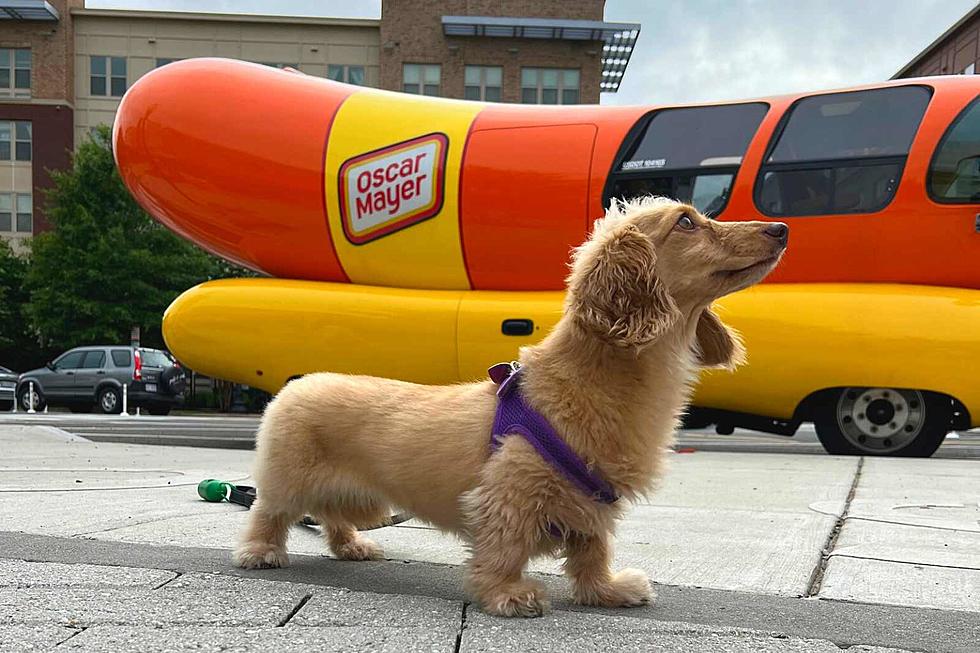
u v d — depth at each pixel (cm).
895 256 814
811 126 862
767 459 816
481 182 916
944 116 812
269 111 973
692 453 917
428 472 291
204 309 950
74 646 215
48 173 3419
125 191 2998
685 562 345
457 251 925
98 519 428
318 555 357
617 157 902
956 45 3988
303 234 960
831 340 808
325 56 3697
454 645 222
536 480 265
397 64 3597
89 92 3750
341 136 955
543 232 904
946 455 903
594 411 270
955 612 268
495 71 3619
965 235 792
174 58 3731
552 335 295
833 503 509
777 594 293
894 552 361
